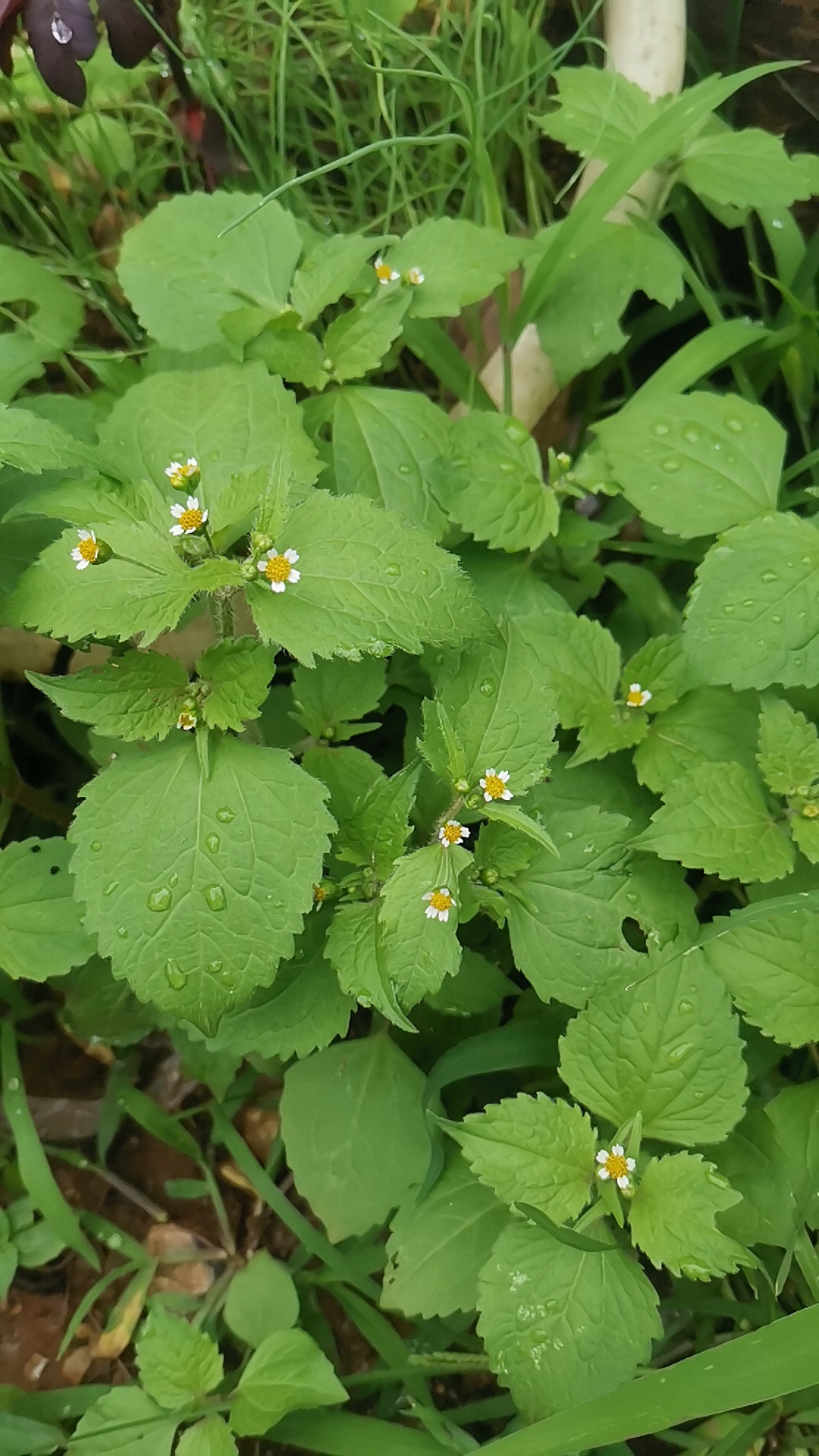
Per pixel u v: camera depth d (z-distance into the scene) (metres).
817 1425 0.20
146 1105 0.22
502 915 0.19
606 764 0.22
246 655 0.17
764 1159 0.19
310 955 0.19
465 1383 0.21
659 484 0.22
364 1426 0.19
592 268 0.24
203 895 0.16
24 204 0.27
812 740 0.20
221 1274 0.22
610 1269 0.17
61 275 0.27
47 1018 0.24
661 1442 0.20
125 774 0.17
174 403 0.20
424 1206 0.20
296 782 0.17
